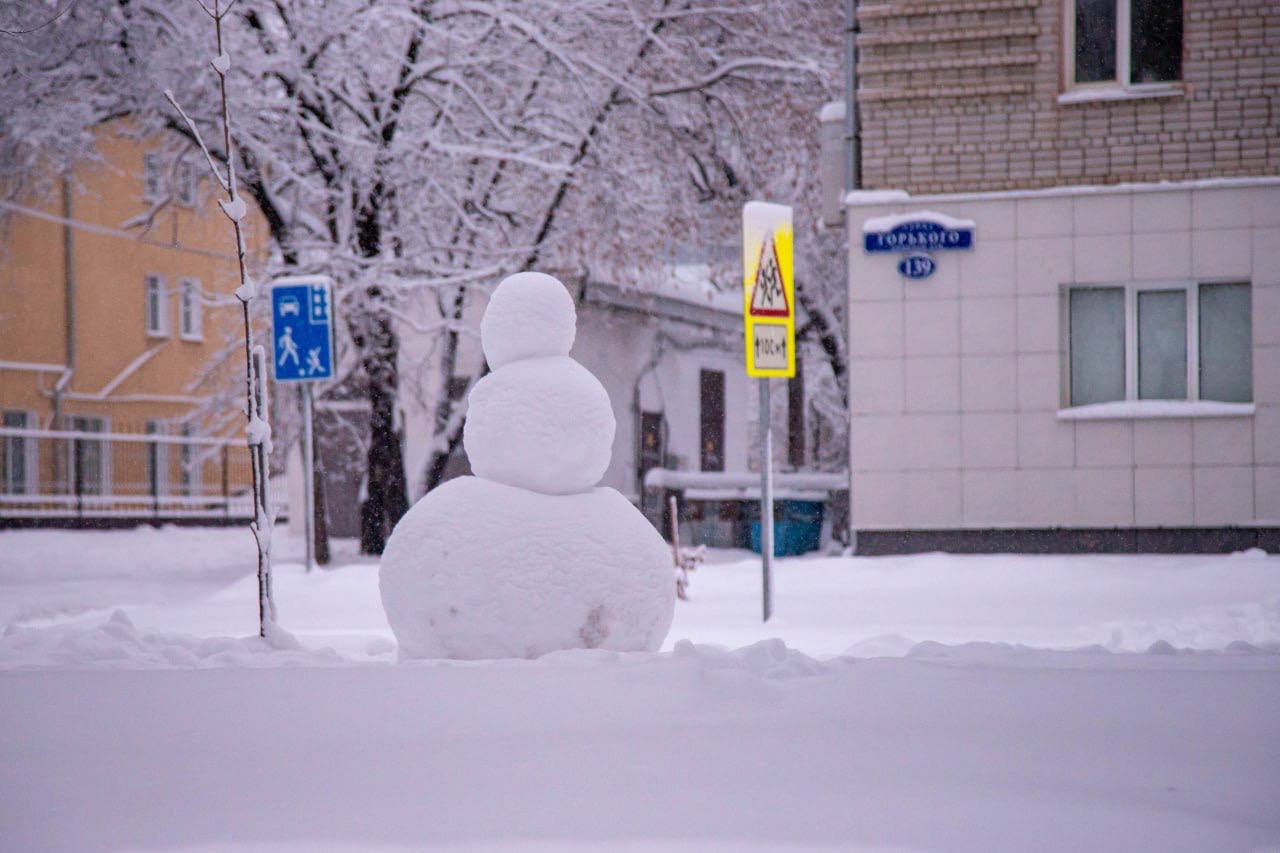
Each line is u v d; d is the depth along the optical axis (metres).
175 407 51.81
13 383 45.62
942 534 21.78
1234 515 21.09
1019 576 18.86
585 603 9.07
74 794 5.44
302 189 29.28
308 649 10.75
